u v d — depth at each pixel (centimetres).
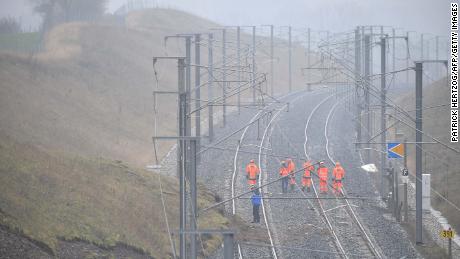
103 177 14012
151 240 11556
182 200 9219
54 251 9312
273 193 16512
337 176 16000
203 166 19088
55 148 18225
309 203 15575
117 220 11581
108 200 12412
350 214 14750
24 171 11844
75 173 13200
